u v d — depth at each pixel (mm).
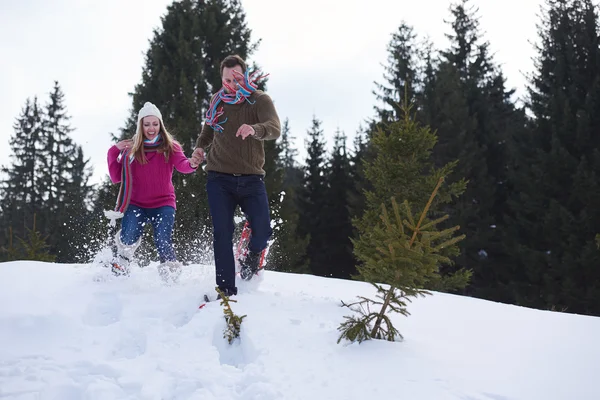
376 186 10086
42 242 13047
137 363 2680
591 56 17125
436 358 2756
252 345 2863
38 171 35625
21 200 33781
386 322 3041
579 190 14922
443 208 17625
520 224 17000
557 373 2596
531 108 18500
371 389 2352
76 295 3674
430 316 3645
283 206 15844
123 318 3383
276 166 16797
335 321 3271
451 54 27625
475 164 18547
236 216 4285
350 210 21672
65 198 27656
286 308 3469
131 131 16094
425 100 21422
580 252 14594
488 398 2283
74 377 2506
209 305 3420
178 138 14391
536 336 3219
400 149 10062
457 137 18625
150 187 4234
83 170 35750
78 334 3098
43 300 3502
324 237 24844
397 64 28500
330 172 26594
